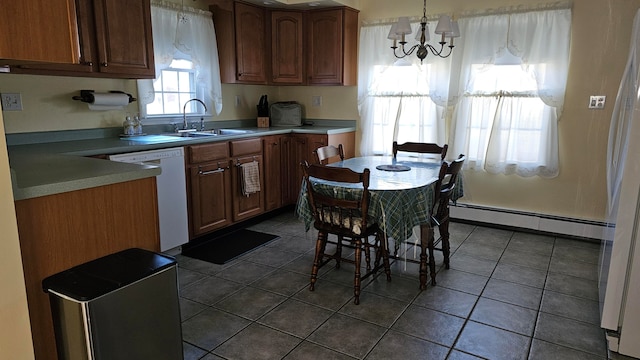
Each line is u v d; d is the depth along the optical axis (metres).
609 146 2.50
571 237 3.72
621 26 3.35
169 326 1.58
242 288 2.75
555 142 3.67
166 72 3.79
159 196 3.05
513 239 3.71
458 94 3.96
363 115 4.53
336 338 2.18
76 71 2.74
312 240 3.68
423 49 2.98
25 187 1.49
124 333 1.42
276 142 4.23
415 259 3.22
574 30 3.51
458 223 4.17
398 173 2.82
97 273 1.46
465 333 2.23
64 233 1.63
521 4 3.63
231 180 3.72
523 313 2.44
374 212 2.43
